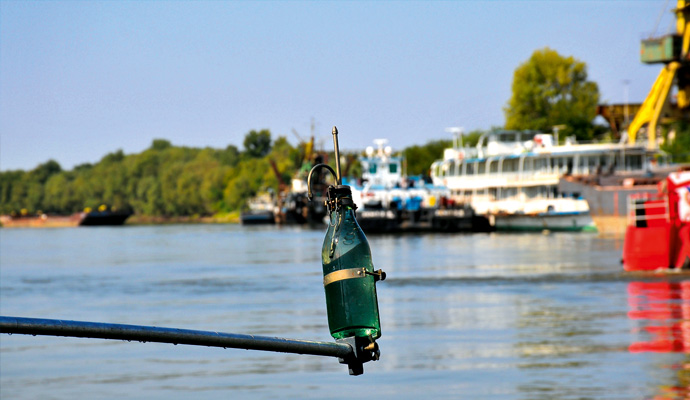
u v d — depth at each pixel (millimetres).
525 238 146375
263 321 46781
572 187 149500
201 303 57469
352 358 10719
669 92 146250
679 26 141125
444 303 53250
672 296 51531
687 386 27078
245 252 131250
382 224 183250
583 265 80500
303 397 26953
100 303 59812
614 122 182750
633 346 34750
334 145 11508
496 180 182250
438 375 29875
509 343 36562
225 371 31797
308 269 89875
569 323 42062
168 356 35438
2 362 34750
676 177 65250
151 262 110375
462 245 129625
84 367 33344
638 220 68688
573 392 26609
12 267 106125
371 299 10867
